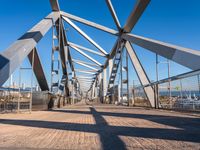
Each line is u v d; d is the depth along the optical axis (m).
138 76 30.75
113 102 55.12
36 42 20.47
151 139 6.67
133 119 12.50
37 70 27.44
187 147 5.63
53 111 22.08
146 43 24.23
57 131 8.45
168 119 12.20
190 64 16.30
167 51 19.66
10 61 15.26
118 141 6.42
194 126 9.30
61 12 36.06
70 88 58.59
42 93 24.58
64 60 44.81
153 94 26.19
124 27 33.09
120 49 41.47
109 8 30.95
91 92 128.62
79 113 18.58
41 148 5.65
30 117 14.95
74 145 5.96
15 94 24.66
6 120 12.89
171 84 20.39
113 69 52.88
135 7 25.75
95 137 7.10
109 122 11.20
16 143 6.27
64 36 41.72
